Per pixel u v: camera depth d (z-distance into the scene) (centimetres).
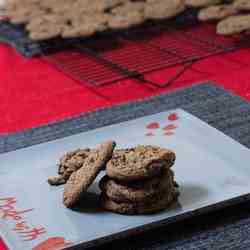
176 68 134
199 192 89
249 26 138
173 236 87
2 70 141
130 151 89
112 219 86
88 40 148
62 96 127
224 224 88
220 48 139
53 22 151
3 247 86
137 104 119
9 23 163
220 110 114
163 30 152
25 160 98
